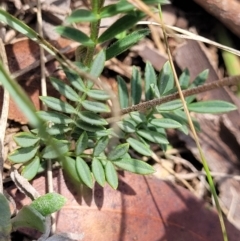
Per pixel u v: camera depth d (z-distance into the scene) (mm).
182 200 207
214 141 242
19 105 122
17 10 239
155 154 238
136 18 170
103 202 200
